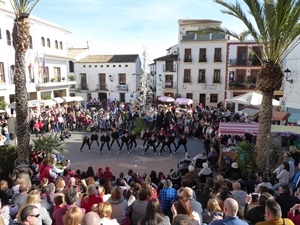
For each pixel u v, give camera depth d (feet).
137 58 144.15
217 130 61.67
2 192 19.13
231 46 118.01
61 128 78.84
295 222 15.48
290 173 30.91
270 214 13.00
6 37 80.07
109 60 143.23
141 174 44.65
